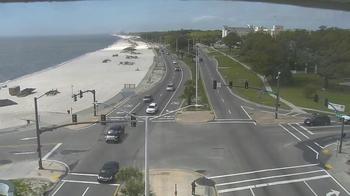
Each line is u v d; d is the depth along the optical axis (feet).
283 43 454.81
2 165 184.75
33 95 392.27
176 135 231.50
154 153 197.98
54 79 515.91
